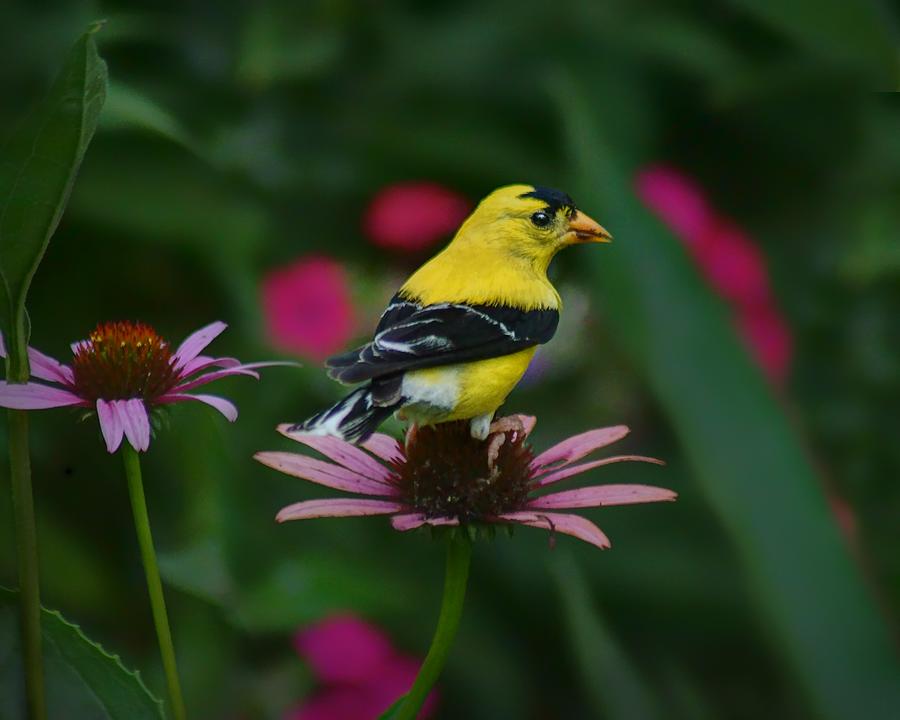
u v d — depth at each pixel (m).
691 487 3.45
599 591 3.43
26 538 3.15
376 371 3.25
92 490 3.43
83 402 3.19
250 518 3.39
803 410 3.44
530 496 3.23
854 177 3.49
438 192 3.48
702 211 3.46
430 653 3.19
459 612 3.19
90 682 3.15
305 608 3.35
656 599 3.43
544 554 3.45
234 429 3.42
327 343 3.44
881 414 3.44
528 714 3.43
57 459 3.43
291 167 3.49
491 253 3.32
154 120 3.35
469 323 3.27
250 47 3.49
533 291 3.31
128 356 3.20
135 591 3.41
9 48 3.45
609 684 3.13
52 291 3.46
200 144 3.44
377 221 3.48
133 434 3.18
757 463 3.08
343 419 3.24
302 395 3.45
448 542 3.20
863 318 3.46
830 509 3.08
